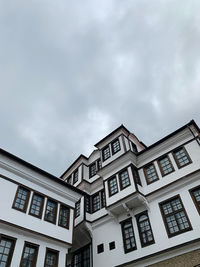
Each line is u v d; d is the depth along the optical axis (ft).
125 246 48.55
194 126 52.24
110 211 53.83
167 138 54.90
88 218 60.90
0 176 41.91
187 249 39.29
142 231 47.70
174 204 45.96
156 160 54.80
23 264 36.83
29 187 45.65
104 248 52.95
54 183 50.96
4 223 37.04
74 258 60.29
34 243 40.32
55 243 43.75
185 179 46.24
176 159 51.19
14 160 44.88
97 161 74.69
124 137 66.03
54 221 45.93
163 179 50.57
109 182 59.16
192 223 40.93
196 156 47.98
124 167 57.77
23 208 42.19
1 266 34.22
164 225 44.42
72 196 53.31
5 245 36.60
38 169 48.08
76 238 61.21
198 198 43.21
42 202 46.24
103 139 70.18
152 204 49.39
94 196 66.39
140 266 43.91
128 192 51.72
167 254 41.14
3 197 39.88
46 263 40.50
